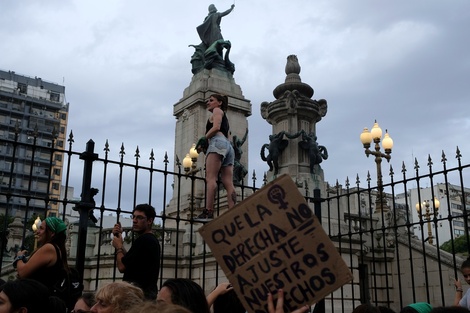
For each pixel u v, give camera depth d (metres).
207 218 8.48
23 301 3.75
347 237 16.42
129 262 6.16
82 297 4.57
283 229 3.04
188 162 19.45
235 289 3.04
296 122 20.53
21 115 81.25
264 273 3.01
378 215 19.41
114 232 6.88
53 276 5.52
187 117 35.22
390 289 18.12
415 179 9.14
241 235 3.09
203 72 36.00
